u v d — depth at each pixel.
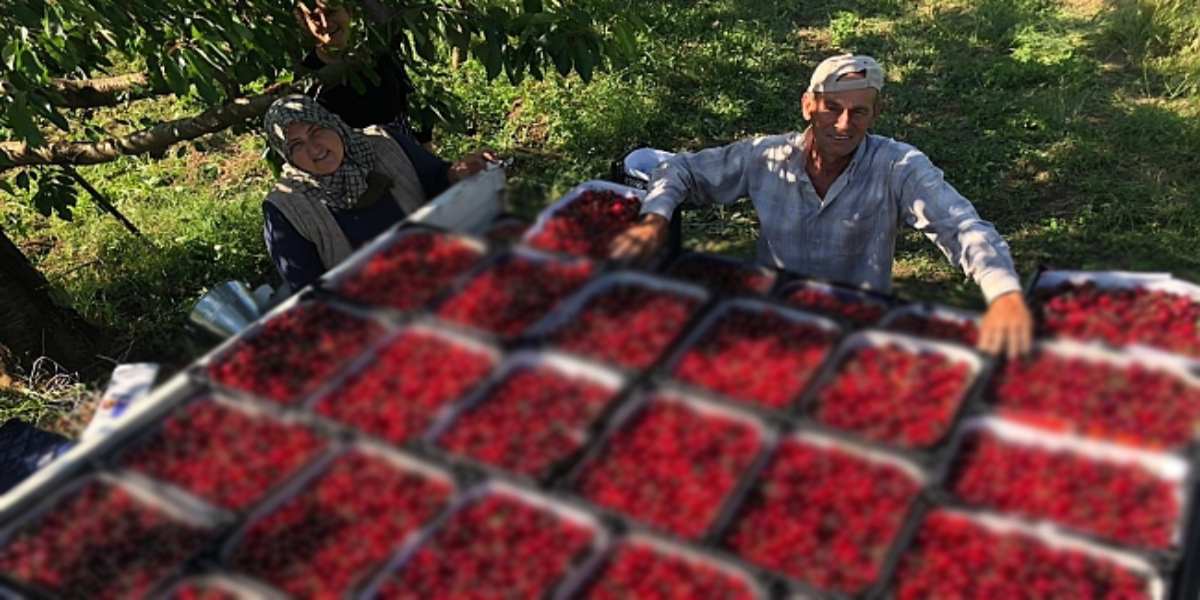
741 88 8.73
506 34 4.50
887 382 2.38
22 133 4.06
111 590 2.17
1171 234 6.19
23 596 2.19
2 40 3.88
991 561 2.05
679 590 2.03
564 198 3.45
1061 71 8.46
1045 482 2.15
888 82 8.73
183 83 4.21
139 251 7.05
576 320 2.63
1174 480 2.11
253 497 2.31
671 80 8.87
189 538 2.27
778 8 10.42
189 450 2.46
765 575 2.00
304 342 2.70
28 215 7.76
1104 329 2.48
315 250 3.89
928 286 2.99
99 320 6.35
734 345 2.52
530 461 2.27
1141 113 7.73
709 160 3.88
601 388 2.44
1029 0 9.99
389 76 5.10
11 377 5.66
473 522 2.21
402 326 2.68
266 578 2.14
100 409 2.95
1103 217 6.50
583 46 4.54
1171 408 2.22
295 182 3.85
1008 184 7.09
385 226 3.94
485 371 2.50
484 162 4.09
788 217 3.83
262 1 4.69
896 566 2.04
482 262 2.88
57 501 2.39
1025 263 6.07
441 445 2.34
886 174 3.62
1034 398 2.29
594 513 2.15
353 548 2.18
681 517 2.14
